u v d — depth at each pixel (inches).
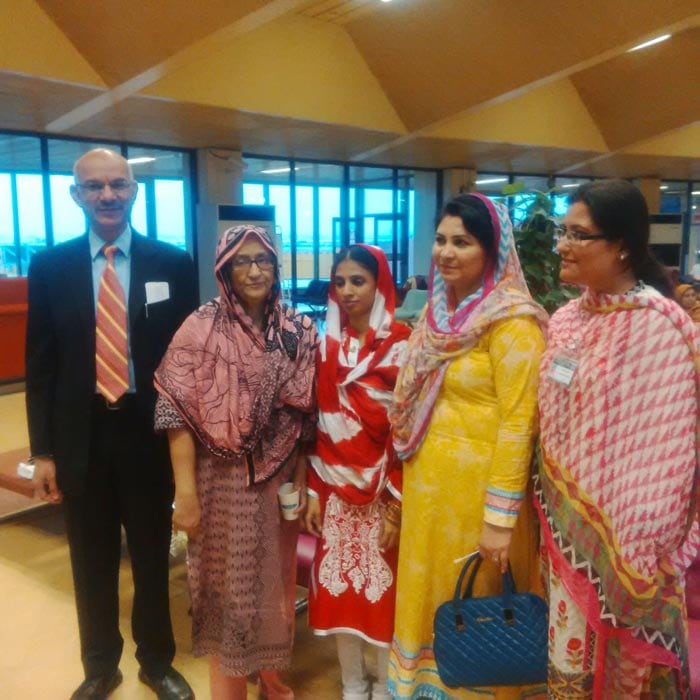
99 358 73.5
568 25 248.4
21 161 313.1
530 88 280.2
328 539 74.7
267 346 70.4
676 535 50.1
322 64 283.3
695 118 363.6
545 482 57.0
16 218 327.3
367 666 90.4
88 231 75.0
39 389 75.5
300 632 100.7
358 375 70.1
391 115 315.3
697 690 63.0
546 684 67.8
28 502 151.5
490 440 63.7
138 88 224.1
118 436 76.0
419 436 66.0
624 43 246.4
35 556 126.0
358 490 71.7
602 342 51.4
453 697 69.7
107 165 70.8
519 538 66.2
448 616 64.4
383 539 72.1
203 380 68.4
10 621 103.2
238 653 71.2
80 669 91.1
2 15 193.3
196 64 242.1
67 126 276.4
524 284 64.6
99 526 79.3
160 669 84.2
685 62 335.6
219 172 344.8
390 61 294.4
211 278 334.3
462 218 61.4
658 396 48.9
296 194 406.3
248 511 70.7
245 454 70.0
